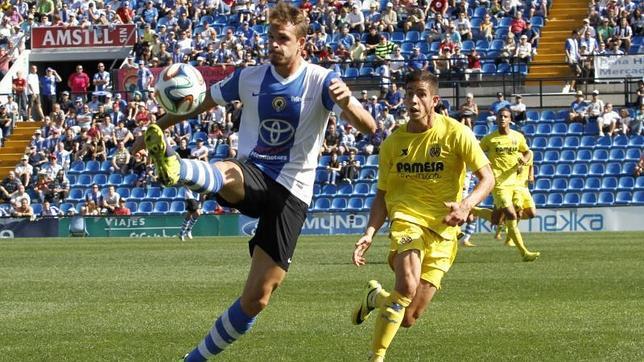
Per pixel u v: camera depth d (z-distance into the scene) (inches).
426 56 2600.9
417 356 569.0
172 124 499.5
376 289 555.5
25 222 2214.6
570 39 2504.9
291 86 478.0
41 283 1005.8
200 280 1026.1
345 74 2549.2
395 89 2434.8
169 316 748.6
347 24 2672.2
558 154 2301.9
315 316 735.1
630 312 735.7
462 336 634.8
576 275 1007.0
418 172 541.0
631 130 2314.2
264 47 2632.9
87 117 2508.6
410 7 2714.1
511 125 2348.7
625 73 2404.0
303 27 477.4
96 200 2284.7
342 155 2294.5
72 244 1750.7
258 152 483.5
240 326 482.0
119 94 2573.8
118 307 806.5
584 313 733.3
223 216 2164.1
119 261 1296.8
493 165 1214.9
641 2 2598.4
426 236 538.0
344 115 468.4
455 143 534.6
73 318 742.5
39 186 2381.9
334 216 2161.7
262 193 476.7
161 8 2869.1
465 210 514.0
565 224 2085.4
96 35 2805.1
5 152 2554.1
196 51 2637.8
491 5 2691.9
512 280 966.4
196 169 447.5
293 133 479.5
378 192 556.1
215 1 2819.9
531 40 2596.0
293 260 1254.3
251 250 486.6
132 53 2726.4
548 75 2544.3
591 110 2343.8
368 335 645.9
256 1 2832.2
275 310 769.6
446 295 852.0
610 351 576.4
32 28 2832.2
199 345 489.1
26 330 683.4
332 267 1143.0
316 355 577.6
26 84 2630.4
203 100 482.3
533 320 701.3
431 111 541.0
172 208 2332.7
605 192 2222.0
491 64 2536.9
